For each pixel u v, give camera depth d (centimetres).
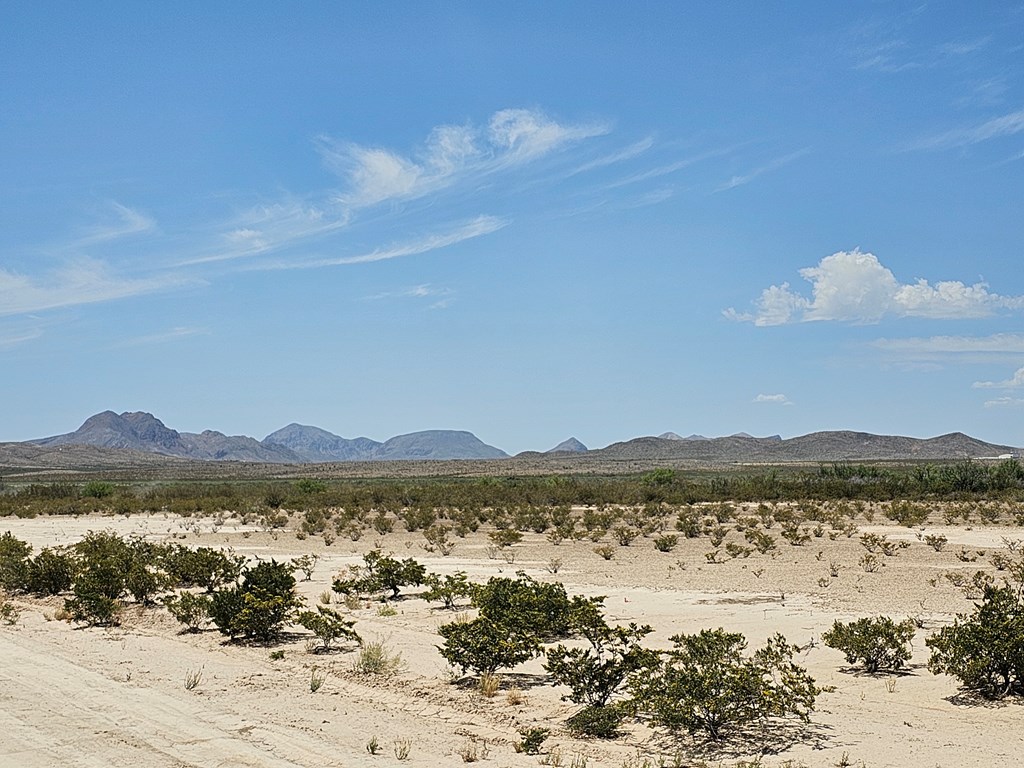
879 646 1473
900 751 1044
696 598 2256
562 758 1048
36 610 2231
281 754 1048
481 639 1441
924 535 4003
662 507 5762
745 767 980
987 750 1042
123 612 2159
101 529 4991
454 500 6812
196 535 4478
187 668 1539
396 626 1950
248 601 1822
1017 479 7419
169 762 1017
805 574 2759
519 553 3528
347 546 3903
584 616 1387
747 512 5656
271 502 6675
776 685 1212
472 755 1037
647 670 1215
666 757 1052
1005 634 1300
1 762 1012
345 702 1308
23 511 6175
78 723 1177
